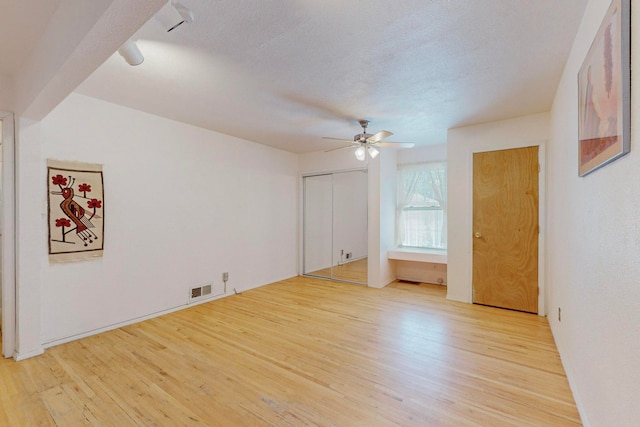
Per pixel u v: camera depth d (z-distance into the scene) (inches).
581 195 73.2
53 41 71.9
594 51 57.8
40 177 103.0
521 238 145.0
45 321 107.3
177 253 149.3
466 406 75.2
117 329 125.0
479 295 157.2
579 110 72.0
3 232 99.7
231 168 177.3
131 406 75.5
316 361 98.3
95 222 120.0
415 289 189.9
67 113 112.7
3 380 86.8
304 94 115.3
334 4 64.8
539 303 140.9
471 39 79.0
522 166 143.9
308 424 69.2
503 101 123.8
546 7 66.7
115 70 96.2
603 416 55.4
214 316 140.7
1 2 66.6
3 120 98.9
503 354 102.5
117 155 126.6
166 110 133.3
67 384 84.9
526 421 69.6
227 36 76.9
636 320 41.1
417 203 206.4
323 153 217.9
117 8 48.4
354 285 199.9
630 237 43.1
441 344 110.5
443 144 196.9
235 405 76.1
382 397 79.1
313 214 226.7
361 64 92.0
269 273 205.3
